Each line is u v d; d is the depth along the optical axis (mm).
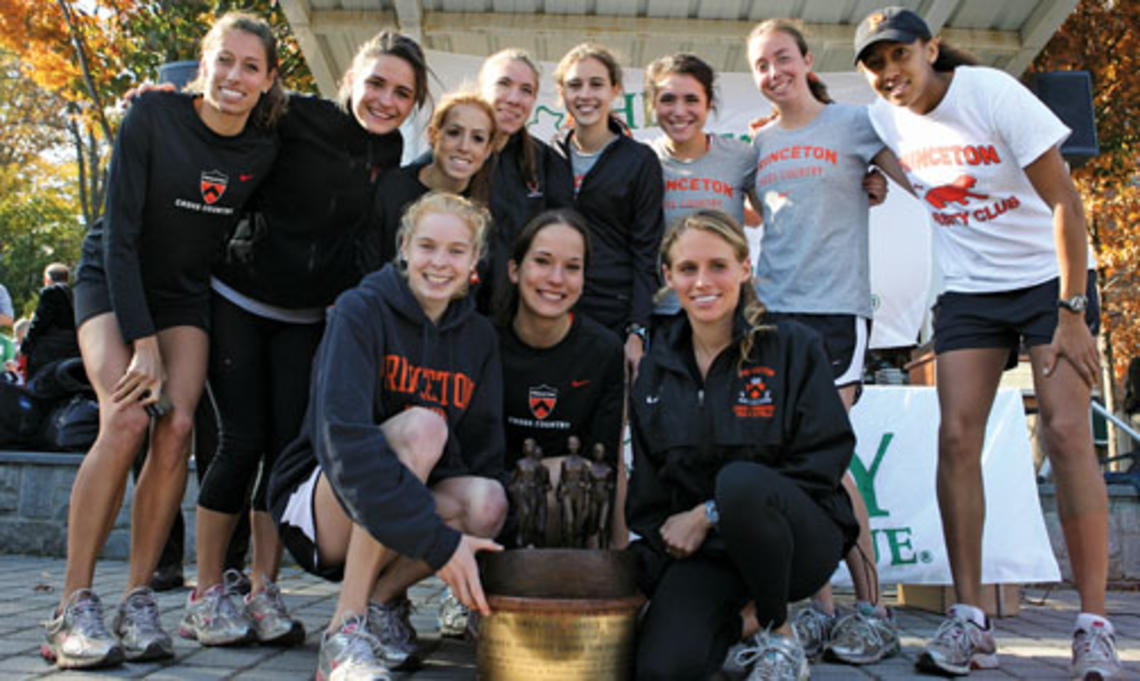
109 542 5215
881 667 2871
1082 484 2676
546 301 2795
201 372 2811
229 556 3891
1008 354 3000
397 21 6035
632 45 6465
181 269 2783
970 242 2959
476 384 2686
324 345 2455
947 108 2875
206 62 2672
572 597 2229
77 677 2412
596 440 2982
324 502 2473
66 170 26844
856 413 4125
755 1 5996
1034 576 3863
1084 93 5137
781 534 2232
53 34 9953
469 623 3168
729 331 2549
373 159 3107
